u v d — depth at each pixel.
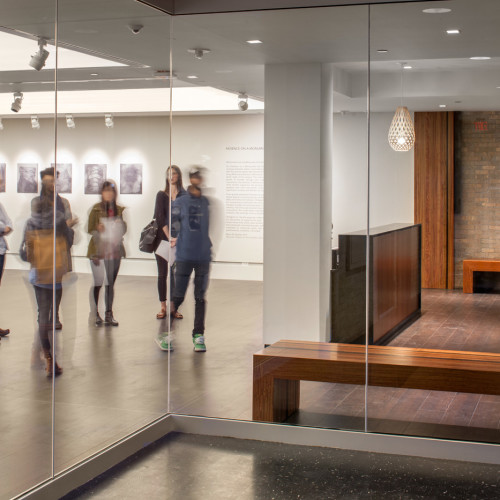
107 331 4.70
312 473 4.54
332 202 5.12
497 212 4.88
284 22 5.02
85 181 4.45
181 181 5.32
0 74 3.71
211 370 5.36
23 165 3.90
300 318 5.20
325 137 5.10
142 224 5.00
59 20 4.16
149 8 4.96
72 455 4.34
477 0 4.70
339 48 5.00
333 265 5.13
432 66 4.89
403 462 4.77
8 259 3.79
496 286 4.86
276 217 5.24
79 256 4.40
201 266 5.36
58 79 4.17
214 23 5.14
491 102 4.85
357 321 5.09
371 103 5.00
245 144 5.25
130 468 4.63
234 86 5.20
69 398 4.32
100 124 4.54
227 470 4.59
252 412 5.27
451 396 4.90
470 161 4.90
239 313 5.32
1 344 3.75
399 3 4.80
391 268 5.02
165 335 5.37
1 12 3.71
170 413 5.45
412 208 4.98
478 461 4.80
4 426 3.78
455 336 4.91
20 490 3.91
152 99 5.03
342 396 5.09
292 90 5.13
